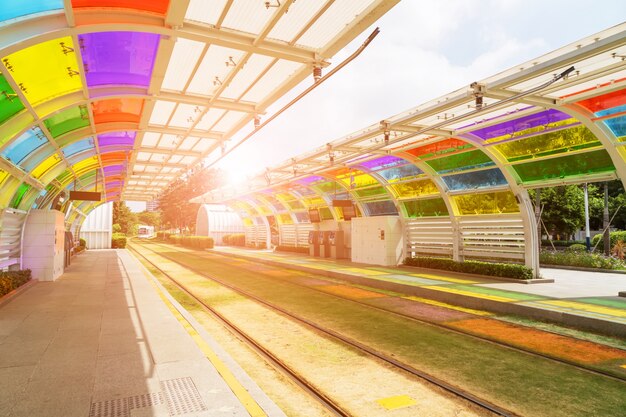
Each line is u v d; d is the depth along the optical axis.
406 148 15.30
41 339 6.86
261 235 38.09
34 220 14.60
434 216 18.77
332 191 25.06
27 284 12.79
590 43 7.22
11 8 5.13
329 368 6.15
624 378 5.72
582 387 5.40
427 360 6.53
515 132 12.58
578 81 8.63
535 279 13.76
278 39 6.98
